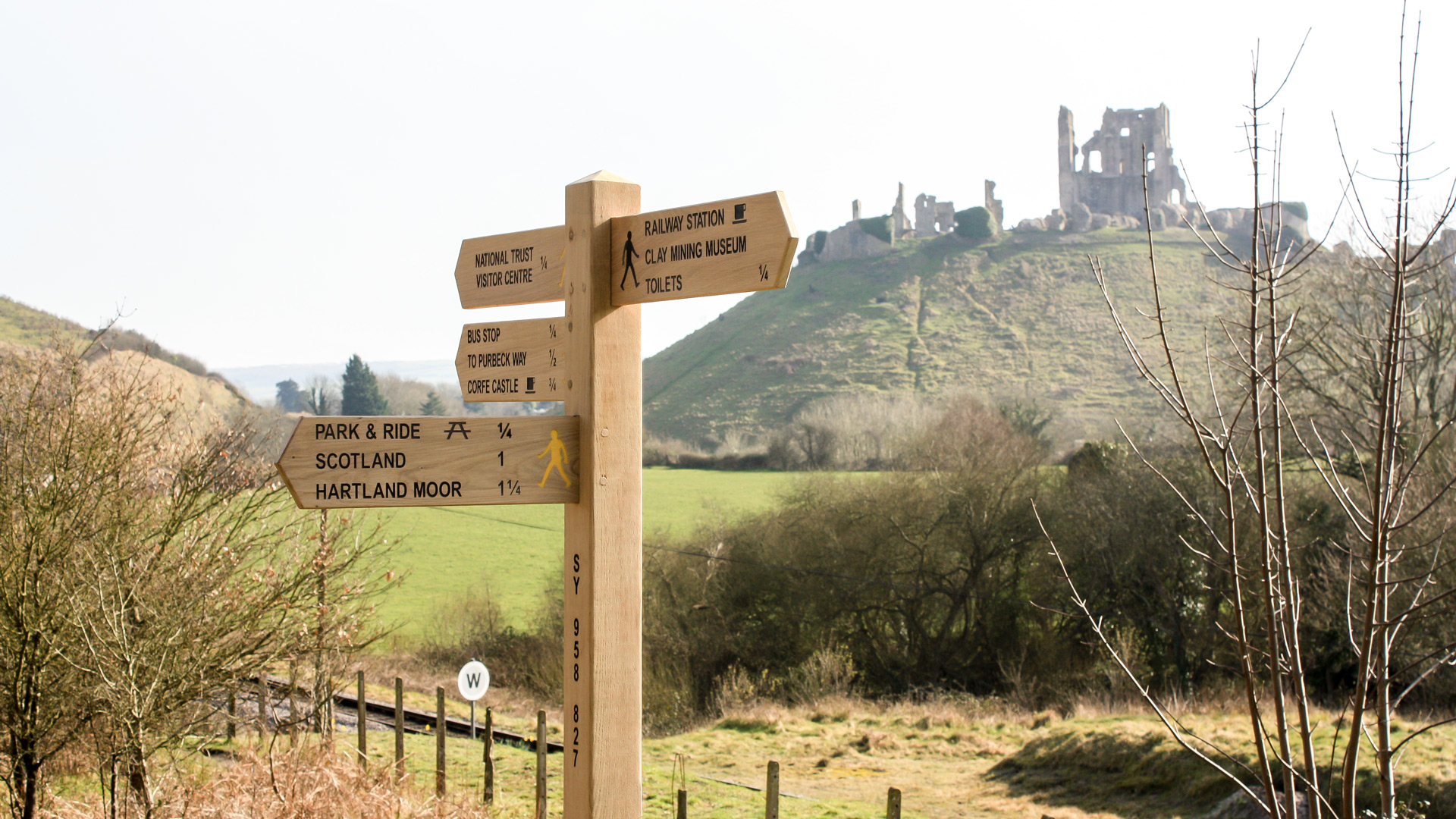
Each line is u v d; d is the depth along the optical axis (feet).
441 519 118.83
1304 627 58.34
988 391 275.18
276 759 21.03
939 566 90.94
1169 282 344.90
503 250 10.83
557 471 9.22
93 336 20.57
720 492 135.23
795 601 91.76
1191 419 8.74
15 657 18.31
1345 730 39.32
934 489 92.94
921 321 347.56
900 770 49.55
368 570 24.38
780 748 53.78
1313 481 61.21
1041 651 85.61
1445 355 42.47
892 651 92.27
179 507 20.94
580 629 9.32
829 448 155.02
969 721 61.21
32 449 18.61
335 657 25.49
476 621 85.97
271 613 22.00
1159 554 77.56
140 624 19.39
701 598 92.02
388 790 21.68
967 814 41.11
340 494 8.23
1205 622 74.90
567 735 9.43
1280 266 8.39
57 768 23.40
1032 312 341.62
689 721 83.10
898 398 263.90
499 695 74.49
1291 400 58.23
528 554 105.81
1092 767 45.80
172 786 20.13
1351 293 46.73
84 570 18.76
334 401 237.25
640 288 9.35
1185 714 54.44
